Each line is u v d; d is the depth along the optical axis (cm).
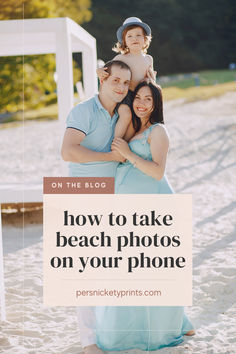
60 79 586
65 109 591
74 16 3275
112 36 3581
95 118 296
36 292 410
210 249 503
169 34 3900
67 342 321
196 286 408
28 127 1780
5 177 965
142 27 326
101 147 303
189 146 1248
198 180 884
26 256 508
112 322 299
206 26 4050
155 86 299
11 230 618
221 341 313
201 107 1969
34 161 1130
